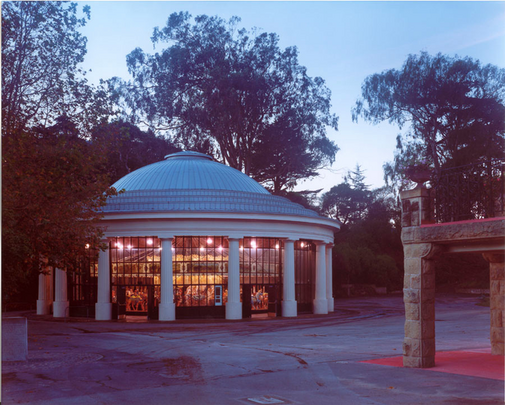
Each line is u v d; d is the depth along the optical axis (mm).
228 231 37875
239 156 72250
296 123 70312
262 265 40312
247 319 37438
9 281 23953
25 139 20000
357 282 82312
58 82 23078
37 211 20500
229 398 11250
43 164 20609
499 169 14680
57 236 21984
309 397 11234
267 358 17406
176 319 37750
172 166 46031
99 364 16391
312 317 39594
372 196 102250
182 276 38219
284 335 26406
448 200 15531
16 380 13633
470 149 56312
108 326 32844
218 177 45188
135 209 38344
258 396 11414
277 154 72312
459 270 83125
